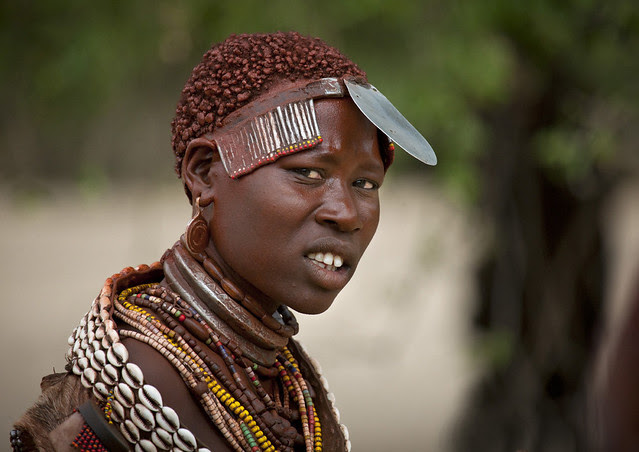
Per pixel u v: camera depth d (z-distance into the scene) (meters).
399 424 16.88
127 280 4.00
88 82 10.19
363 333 14.88
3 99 10.62
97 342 3.57
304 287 3.72
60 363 17.62
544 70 11.42
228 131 3.78
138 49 10.39
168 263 3.94
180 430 3.43
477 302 12.39
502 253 12.05
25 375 16.72
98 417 3.48
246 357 3.90
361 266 18.88
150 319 3.72
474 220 12.05
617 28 10.85
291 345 4.39
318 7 10.06
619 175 12.01
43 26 10.02
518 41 11.18
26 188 11.34
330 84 3.76
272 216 3.67
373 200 3.90
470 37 10.52
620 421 4.05
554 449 11.86
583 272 12.09
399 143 3.65
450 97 10.55
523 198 11.90
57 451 3.47
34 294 24.05
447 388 18.91
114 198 25.89
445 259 12.48
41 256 28.56
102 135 11.27
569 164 10.69
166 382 3.60
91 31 9.87
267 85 3.79
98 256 28.20
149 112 11.30
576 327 12.07
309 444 4.04
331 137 3.71
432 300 22.17
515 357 12.02
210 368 3.75
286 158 3.68
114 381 3.49
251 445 3.69
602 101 11.32
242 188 3.72
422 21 10.56
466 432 12.27
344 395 18.61
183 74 10.94
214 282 3.83
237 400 3.76
